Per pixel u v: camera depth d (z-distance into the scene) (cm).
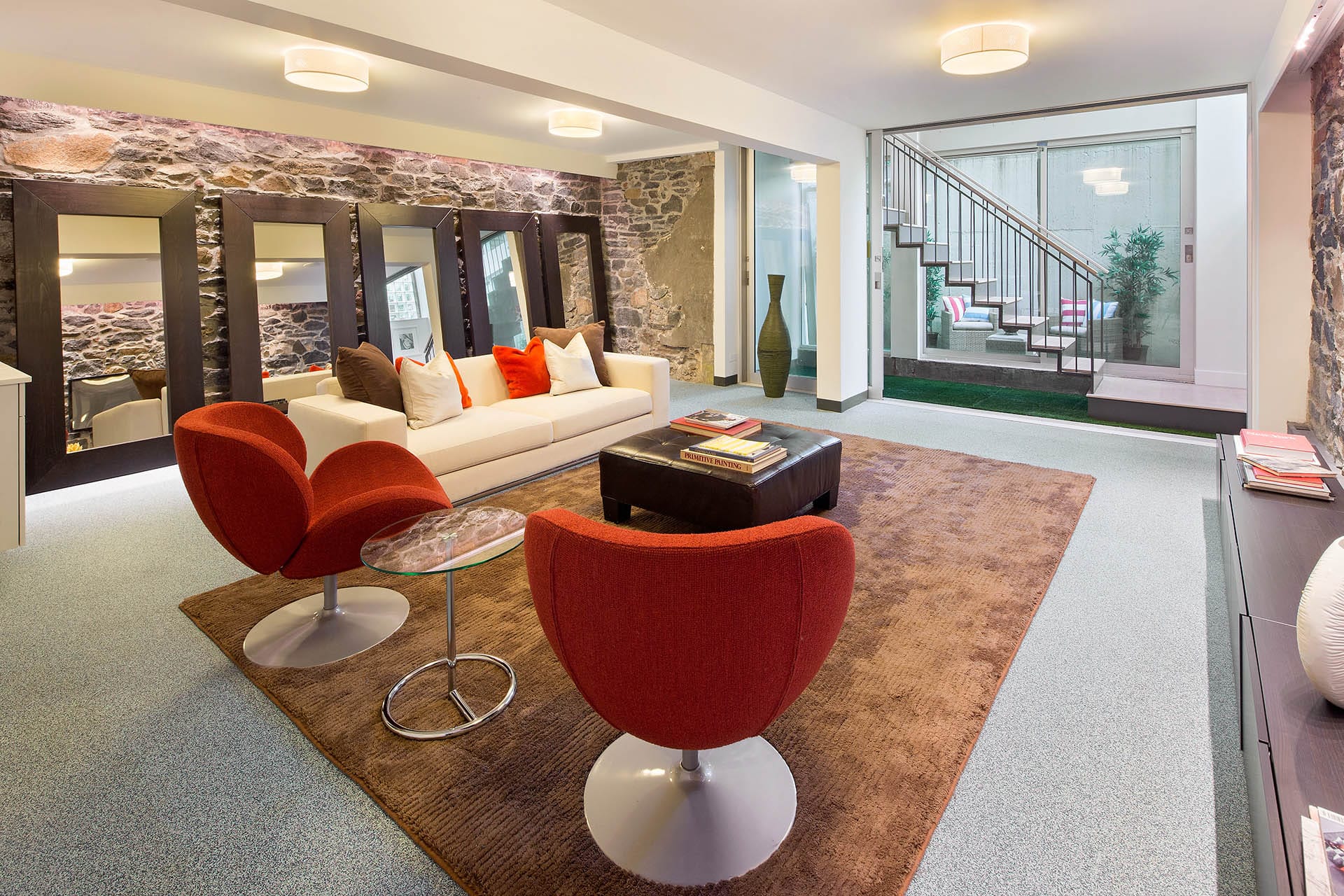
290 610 289
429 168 662
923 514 390
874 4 347
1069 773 195
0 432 333
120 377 483
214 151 520
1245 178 631
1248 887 157
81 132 457
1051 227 770
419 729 216
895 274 862
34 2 333
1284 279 443
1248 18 368
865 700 227
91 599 311
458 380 452
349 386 400
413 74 457
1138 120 696
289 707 228
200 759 207
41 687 244
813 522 147
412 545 218
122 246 476
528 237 746
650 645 143
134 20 358
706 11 354
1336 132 335
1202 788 188
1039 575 313
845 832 174
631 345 860
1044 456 504
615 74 383
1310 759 139
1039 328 742
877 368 712
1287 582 211
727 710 150
